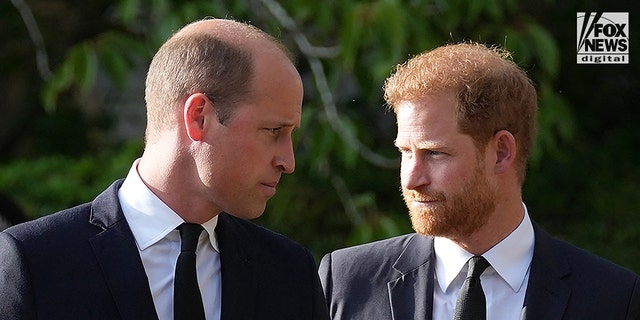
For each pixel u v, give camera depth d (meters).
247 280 9.01
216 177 8.52
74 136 31.80
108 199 8.91
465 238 9.71
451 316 9.83
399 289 10.02
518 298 9.77
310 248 25.84
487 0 18.19
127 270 8.55
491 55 9.76
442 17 18.86
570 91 31.50
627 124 31.53
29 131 31.86
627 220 27.97
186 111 8.50
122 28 27.45
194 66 8.54
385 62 17.48
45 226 8.61
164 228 8.73
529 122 9.78
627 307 9.64
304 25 21.39
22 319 8.11
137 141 24.58
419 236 10.34
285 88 8.55
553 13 28.95
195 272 8.64
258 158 8.53
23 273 8.27
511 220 9.77
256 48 8.59
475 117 9.34
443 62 9.51
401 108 9.55
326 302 9.88
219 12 18.11
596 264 9.92
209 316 8.88
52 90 18.14
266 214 26.69
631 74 31.44
